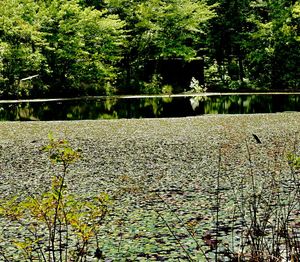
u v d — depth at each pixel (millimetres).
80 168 11312
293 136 15461
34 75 34375
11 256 5898
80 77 36375
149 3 38281
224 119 20969
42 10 34594
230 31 41969
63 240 6383
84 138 15977
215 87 40656
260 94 35625
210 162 11656
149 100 32406
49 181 10102
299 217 6770
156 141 15008
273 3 39719
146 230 6750
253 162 11398
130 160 12156
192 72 41688
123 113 25062
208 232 6543
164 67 41031
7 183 10000
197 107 27641
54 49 33906
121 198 8523
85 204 4102
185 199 8375
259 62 41375
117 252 5949
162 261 5652
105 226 6914
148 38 38781
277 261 4312
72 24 34469
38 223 7098
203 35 43250
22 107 28781
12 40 33781
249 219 6930
